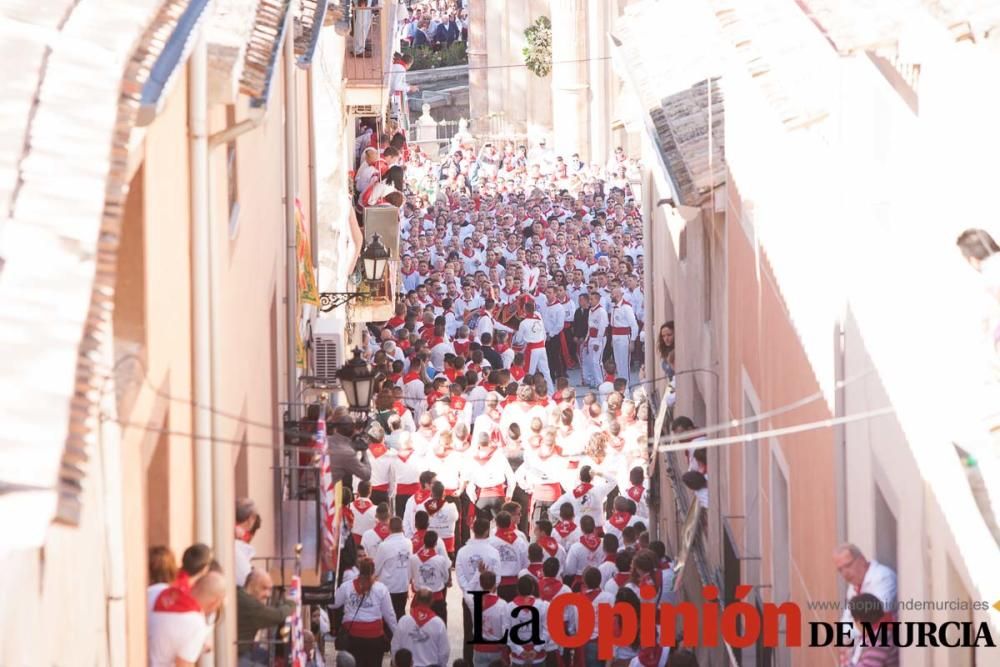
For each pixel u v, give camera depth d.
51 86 8.15
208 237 13.82
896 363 13.05
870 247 14.19
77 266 7.02
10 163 7.48
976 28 9.92
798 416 17.67
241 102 17.41
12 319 6.63
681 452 27.50
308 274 28.53
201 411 13.61
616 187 67.06
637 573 23.09
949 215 11.34
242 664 15.80
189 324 13.61
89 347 6.68
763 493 20.42
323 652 25.09
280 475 21.84
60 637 7.77
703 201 23.81
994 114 10.09
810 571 17.03
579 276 50.19
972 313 10.57
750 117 20.72
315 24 26.55
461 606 29.19
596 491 29.88
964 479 10.95
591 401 31.06
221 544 14.18
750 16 17.17
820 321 16.19
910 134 12.70
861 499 14.59
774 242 19.06
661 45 29.25
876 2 12.28
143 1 9.45
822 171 15.95
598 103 76.06
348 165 40.28
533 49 80.44
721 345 24.03
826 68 15.48
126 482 10.17
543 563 25.44
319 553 21.09
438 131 89.38
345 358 33.19
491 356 43.66
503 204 65.12
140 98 8.43
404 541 25.92
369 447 30.50
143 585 11.03
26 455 5.92
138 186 10.78
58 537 7.70
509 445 32.00
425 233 58.12
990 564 10.43
